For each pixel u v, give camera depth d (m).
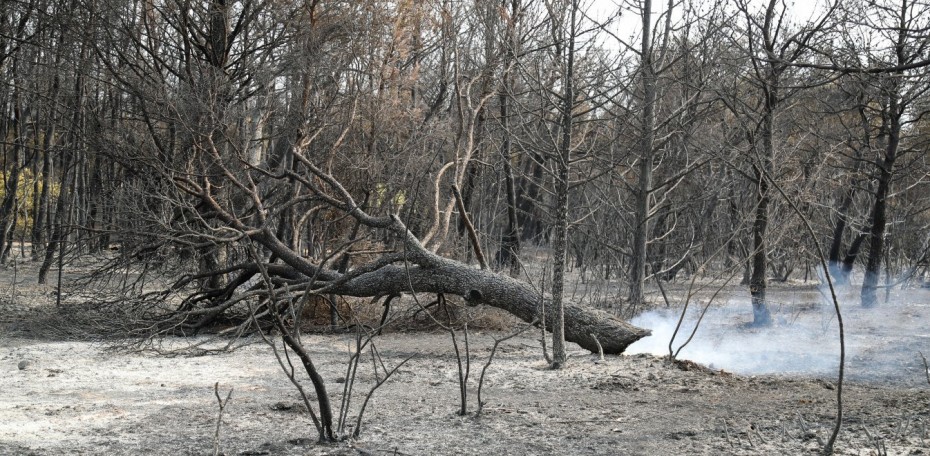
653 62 18.34
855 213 26.89
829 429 7.43
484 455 6.69
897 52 15.33
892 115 19.42
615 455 6.68
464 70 19.47
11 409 8.59
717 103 21.20
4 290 20.22
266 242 15.45
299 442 7.06
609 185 22.17
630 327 12.51
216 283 16.92
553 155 12.62
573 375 10.68
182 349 12.76
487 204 28.89
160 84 15.25
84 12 16.78
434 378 10.66
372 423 7.85
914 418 7.83
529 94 18.73
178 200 15.14
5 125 32.69
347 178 17.03
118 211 15.51
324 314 16.30
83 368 11.40
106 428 7.70
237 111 16.25
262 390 9.81
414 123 17.88
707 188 22.52
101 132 16.19
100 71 17.22
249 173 16.38
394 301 18.03
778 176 16.27
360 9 16.53
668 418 8.07
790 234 19.64
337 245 16.86
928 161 24.58
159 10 17.23
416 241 14.21
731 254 26.97
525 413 8.32
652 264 22.39
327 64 16.25
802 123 20.39
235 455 6.66
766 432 7.40
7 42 22.66
